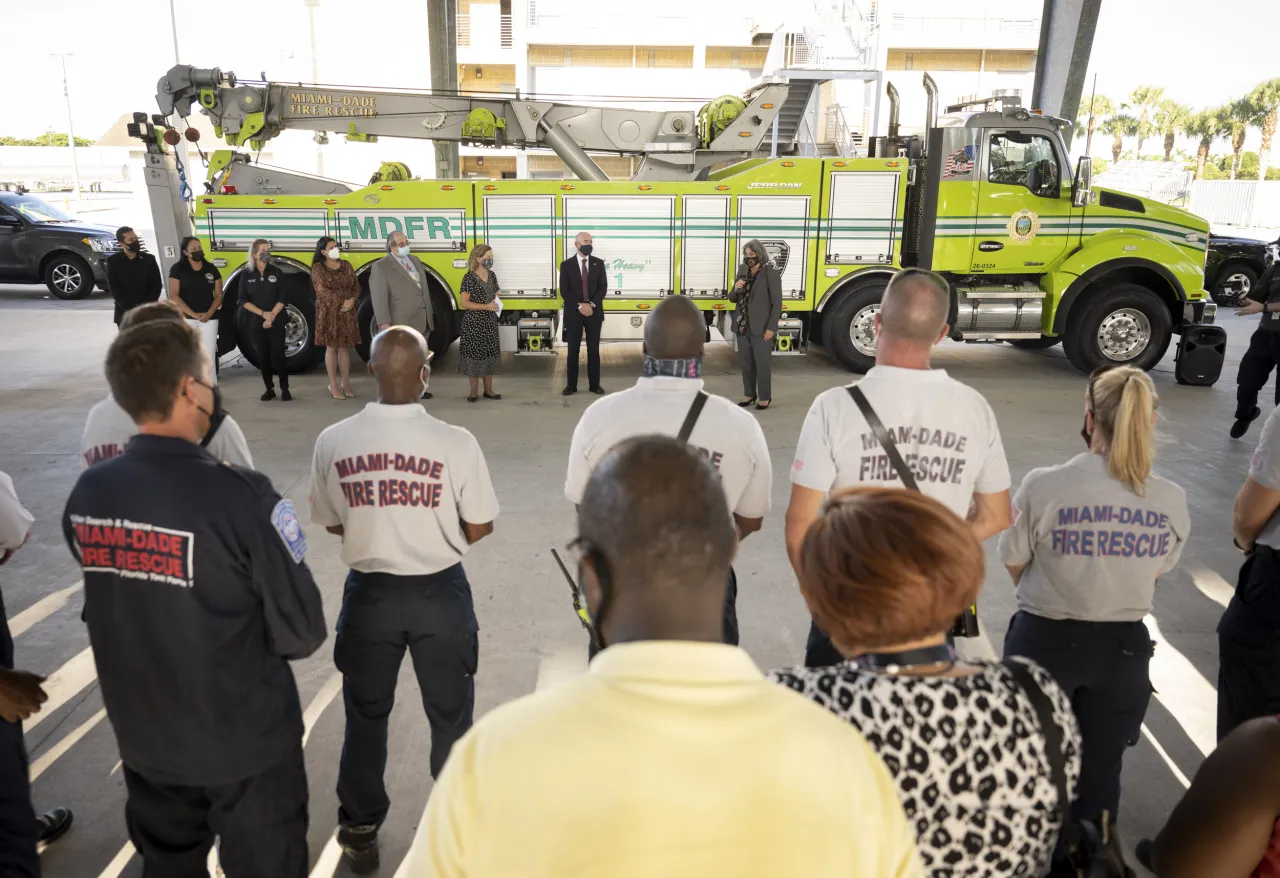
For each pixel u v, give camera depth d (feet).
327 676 11.89
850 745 2.99
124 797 9.46
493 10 131.03
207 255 30.09
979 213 29.99
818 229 30.48
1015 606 14.28
